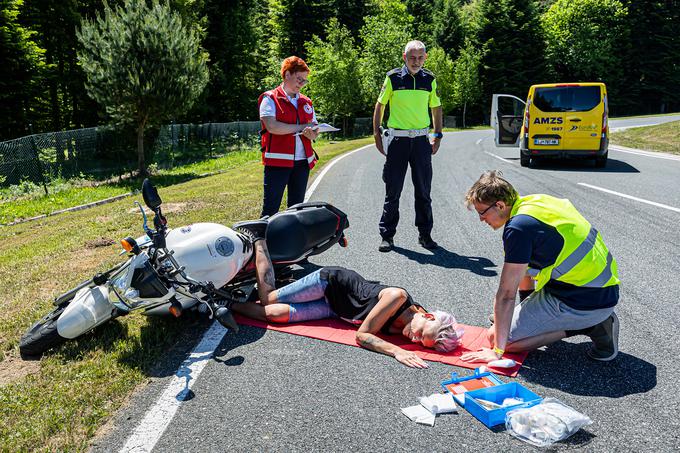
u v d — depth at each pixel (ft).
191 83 60.54
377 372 10.77
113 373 10.93
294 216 15.06
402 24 188.34
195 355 11.73
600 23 215.51
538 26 198.08
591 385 10.02
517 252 10.27
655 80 212.43
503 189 10.67
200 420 9.21
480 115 201.67
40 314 14.30
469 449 8.21
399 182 19.33
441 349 11.51
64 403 9.84
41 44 96.17
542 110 41.75
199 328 13.20
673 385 9.87
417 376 10.56
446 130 157.38
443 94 178.19
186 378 10.67
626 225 21.62
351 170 43.91
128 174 60.44
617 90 212.64
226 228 13.89
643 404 9.30
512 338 11.17
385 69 134.21
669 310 13.23
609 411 9.14
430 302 14.33
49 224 30.71
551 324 10.80
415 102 18.80
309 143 18.12
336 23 131.23
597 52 207.10
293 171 18.03
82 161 58.29
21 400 10.02
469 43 187.52
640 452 8.04
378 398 9.77
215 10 136.05
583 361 10.98
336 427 8.87
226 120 144.25
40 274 18.11
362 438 8.55
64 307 12.96
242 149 88.79
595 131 40.57
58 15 94.79
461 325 12.87
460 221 24.03
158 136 69.51
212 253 13.07
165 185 50.78
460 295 14.80
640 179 33.88
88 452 8.47
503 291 10.66
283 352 11.76
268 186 17.67
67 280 17.28
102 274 12.67
